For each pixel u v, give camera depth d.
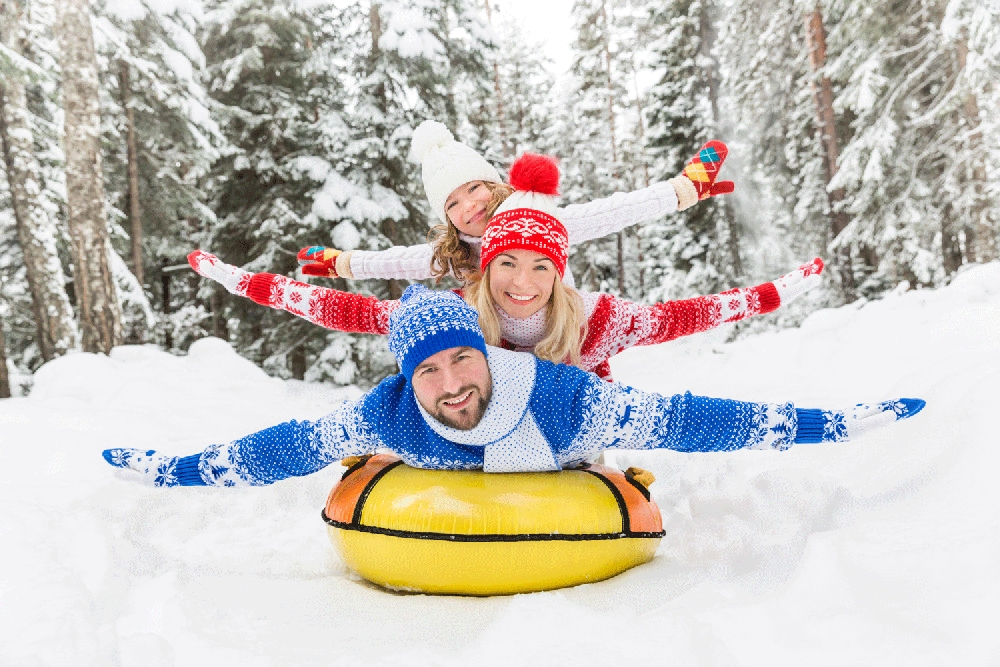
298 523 3.40
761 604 1.65
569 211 3.25
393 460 2.63
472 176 3.12
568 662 1.52
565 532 2.19
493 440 2.29
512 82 32.03
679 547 2.64
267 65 15.52
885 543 1.81
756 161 19.94
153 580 2.32
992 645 1.28
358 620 2.00
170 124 15.17
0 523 2.55
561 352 2.66
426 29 14.79
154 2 14.58
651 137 20.14
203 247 16.31
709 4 19.81
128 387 7.25
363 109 14.68
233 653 1.70
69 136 9.66
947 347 6.88
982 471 2.17
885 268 18.03
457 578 2.20
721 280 19.77
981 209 12.97
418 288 2.41
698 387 8.26
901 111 13.92
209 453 2.49
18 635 1.67
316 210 13.84
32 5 12.06
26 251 10.17
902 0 13.64
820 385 7.12
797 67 17.91
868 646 1.38
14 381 11.34
